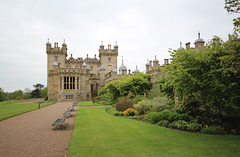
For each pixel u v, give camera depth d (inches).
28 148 306.5
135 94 950.4
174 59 396.2
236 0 277.0
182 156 246.7
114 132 398.3
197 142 305.4
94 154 264.8
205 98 369.7
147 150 275.4
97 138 351.9
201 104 494.6
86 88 2071.9
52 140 354.9
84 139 347.3
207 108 478.9
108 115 692.1
